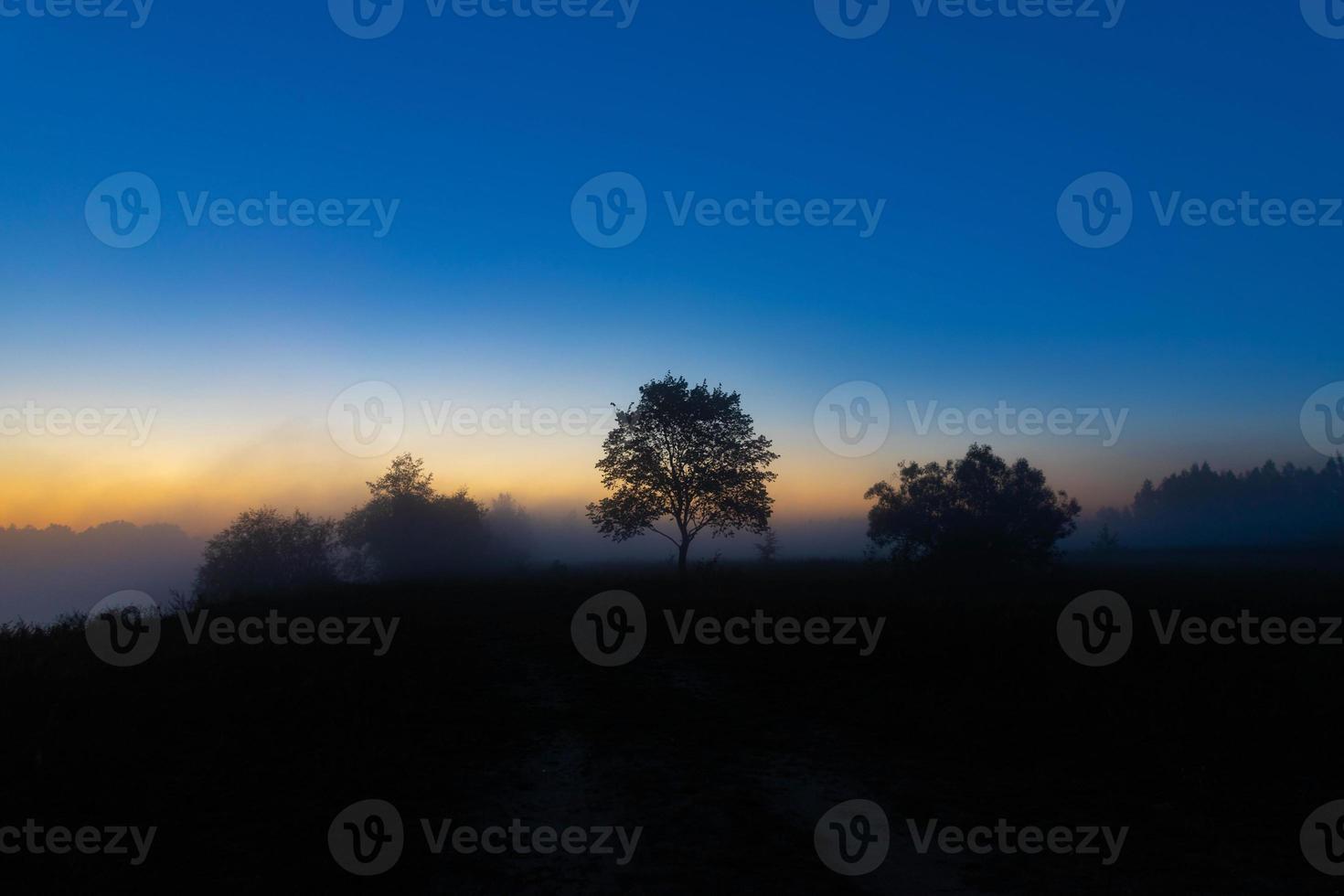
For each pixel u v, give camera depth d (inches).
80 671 478.0
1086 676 545.6
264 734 392.5
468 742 413.4
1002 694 515.5
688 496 1454.2
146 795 308.5
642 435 1475.1
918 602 949.2
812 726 462.9
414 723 440.8
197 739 378.9
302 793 323.6
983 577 1445.6
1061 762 388.5
